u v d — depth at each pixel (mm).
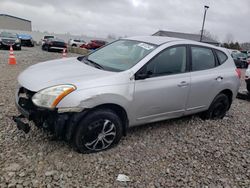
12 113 4180
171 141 3770
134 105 3340
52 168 2793
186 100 4012
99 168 2906
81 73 3217
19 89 3277
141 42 3984
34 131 3572
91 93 2906
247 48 60500
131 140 3660
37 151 3092
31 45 27438
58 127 2826
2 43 18547
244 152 3678
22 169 2715
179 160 3270
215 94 4523
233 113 5605
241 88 9211
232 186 2846
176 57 3854
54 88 2832
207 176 2984
